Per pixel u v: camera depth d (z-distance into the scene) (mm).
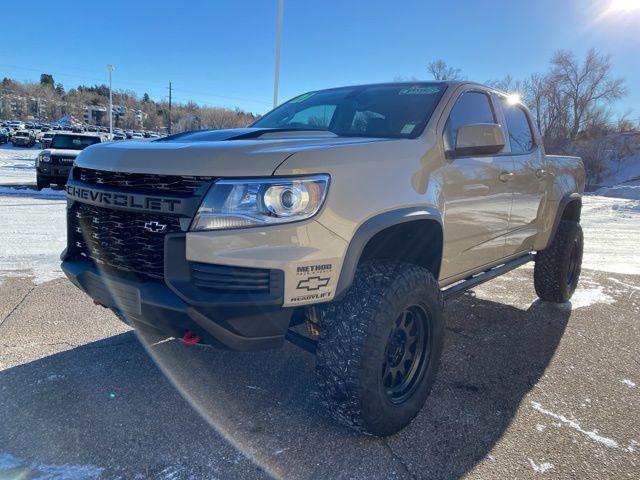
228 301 2182
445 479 2318
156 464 2334
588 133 54594
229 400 2947
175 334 2439
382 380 2496
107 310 4336
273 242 2189
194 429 2627
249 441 2543
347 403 2424
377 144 2664
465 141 3033
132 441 2504
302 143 2586
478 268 3719
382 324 2406
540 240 4566
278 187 2201
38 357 3406
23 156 31594
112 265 2592
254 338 2311
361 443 2566
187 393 3002
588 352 3896
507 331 4324
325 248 2275
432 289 2719
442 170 3010
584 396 3172
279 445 2520
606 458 2520
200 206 2213
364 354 2375
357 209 2385
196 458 2389
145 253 2432
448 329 4332
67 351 3516
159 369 3299
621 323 4621
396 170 2654
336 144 2551
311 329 2799
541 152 4520
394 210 2574
